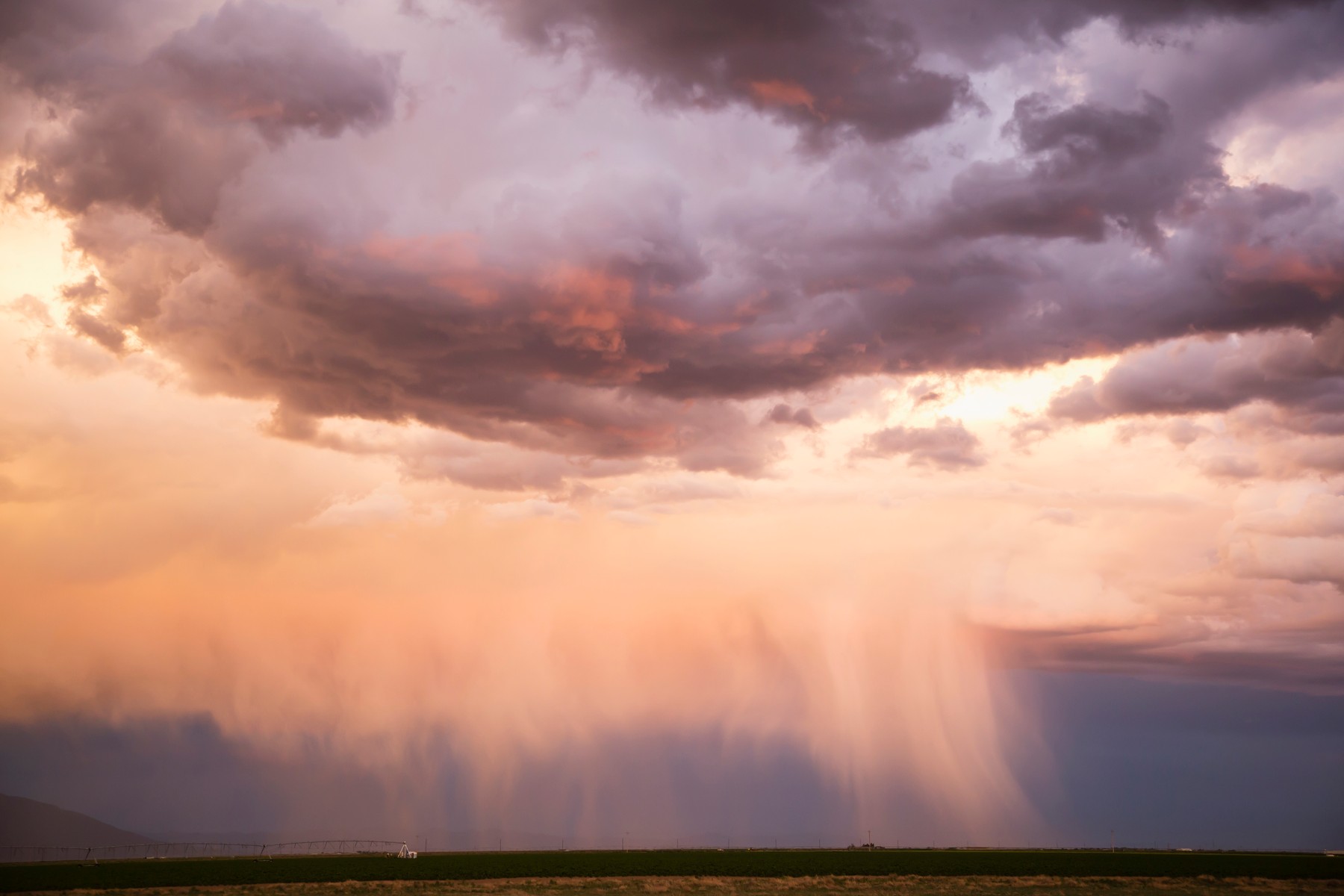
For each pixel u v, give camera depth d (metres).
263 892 75.50
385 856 139.50
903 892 75.31
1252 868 104.75
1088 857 132.00
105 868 108.75
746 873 99.62
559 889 77.50
